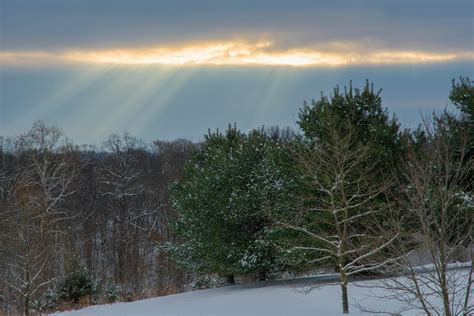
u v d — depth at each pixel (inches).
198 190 1229.7
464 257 767.7
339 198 882.1
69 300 1391.5
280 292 1059.3
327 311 856.3
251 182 1163.3
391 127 1013.8
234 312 915.4
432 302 798.5
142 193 2824.8
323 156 903.1
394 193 928.3
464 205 725.9
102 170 2869.1
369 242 829.8
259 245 1131.9
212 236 1201.4
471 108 1004.6
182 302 1107.3
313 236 915.4
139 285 1889.8
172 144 3634.4
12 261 1248.2
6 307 1328.7
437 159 690.8
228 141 1400.1
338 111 1066.1
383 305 853.8
